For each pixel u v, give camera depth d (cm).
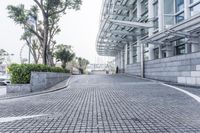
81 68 7375
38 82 1502
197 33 1655
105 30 3033
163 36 1836
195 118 621
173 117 636
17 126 554
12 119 631
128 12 3612
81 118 634
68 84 1989
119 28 3034
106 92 1308
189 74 1606
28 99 1098
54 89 1538
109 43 4344
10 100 1078
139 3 3134
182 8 1998
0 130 518
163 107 795
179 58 1762
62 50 4038
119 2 3419
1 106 871
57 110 763
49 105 877
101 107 809
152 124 561
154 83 1900
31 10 2320
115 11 3528
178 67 1780
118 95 1155
